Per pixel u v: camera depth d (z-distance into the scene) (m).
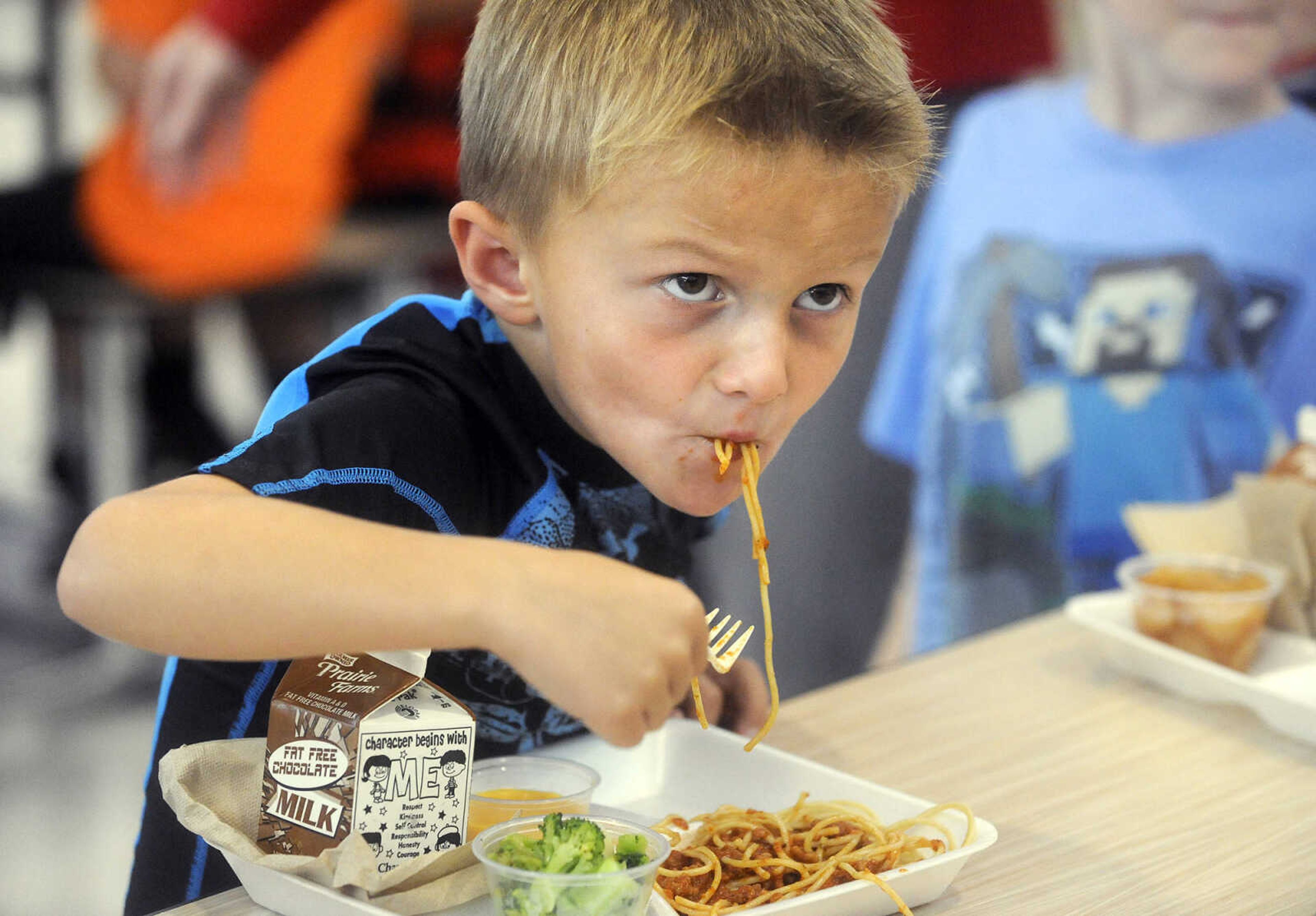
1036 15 2.72
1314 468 1.46
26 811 2.74
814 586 2.99
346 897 0.80
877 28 0.93
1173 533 1.51
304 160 3.30
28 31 3.23
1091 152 2.73
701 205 0.80
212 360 3.52
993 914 0.89
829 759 1.17
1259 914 0.90
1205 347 2.73
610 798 1.09
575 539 1.14
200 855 1.09
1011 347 2.83
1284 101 2.65
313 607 0.72
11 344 3.49
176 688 1.09
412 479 0.98
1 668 3.31
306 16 3.20
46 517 3.58
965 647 1.47
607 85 0.83
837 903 0.85
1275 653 1.42
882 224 0.87
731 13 0.84
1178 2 2.59
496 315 1.00
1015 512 2.87
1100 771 1.15
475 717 1.12
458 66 3.23
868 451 2.97
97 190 3.32
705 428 0.87
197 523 0.76
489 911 0.85
